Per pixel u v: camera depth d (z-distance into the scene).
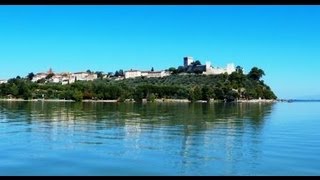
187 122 71.94
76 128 57.91
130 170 27.20
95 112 107.25
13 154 33.56
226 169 27.48
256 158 31.98
